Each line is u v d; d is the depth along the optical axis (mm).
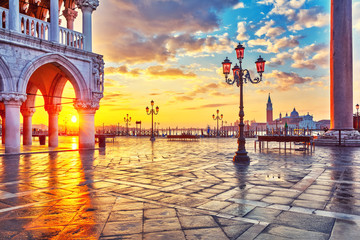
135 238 3402
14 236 3475
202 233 3561
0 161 11289
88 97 17344
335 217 4180
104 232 3615
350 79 21375
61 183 6852
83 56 17188
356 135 20656
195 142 28391
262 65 11016
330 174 8055
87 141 17547
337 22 21438
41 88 19641
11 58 13703
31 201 5180
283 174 8078
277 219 4102
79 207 4785
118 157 13000
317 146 20875
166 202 5090
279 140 16594
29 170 8922
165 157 13023
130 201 5172
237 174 8117
